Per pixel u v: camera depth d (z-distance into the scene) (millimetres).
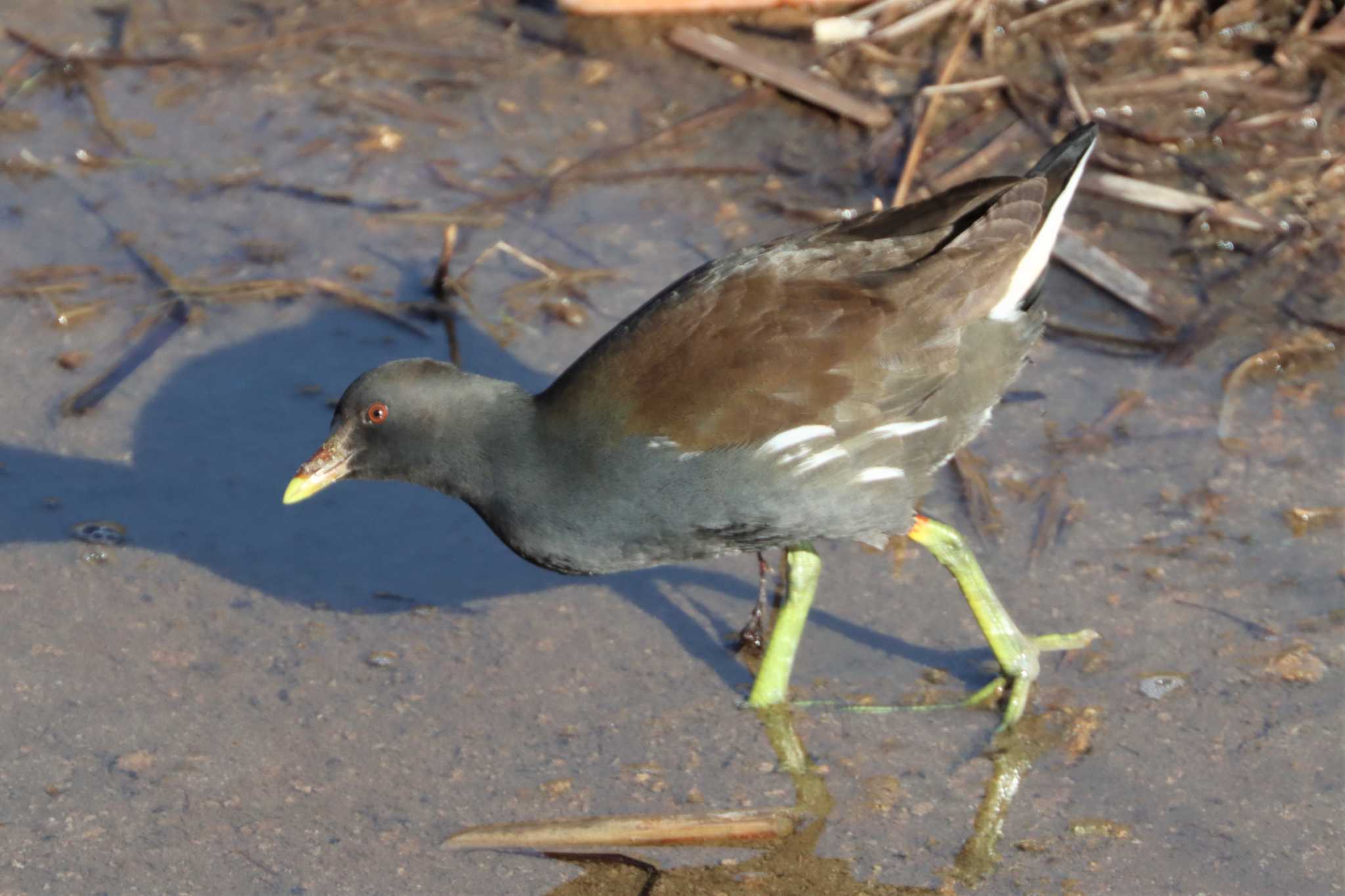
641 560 8156
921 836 7566
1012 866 7383
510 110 12320
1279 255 10781
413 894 7277
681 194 11578
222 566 9133
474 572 9203
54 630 8680
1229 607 8656
